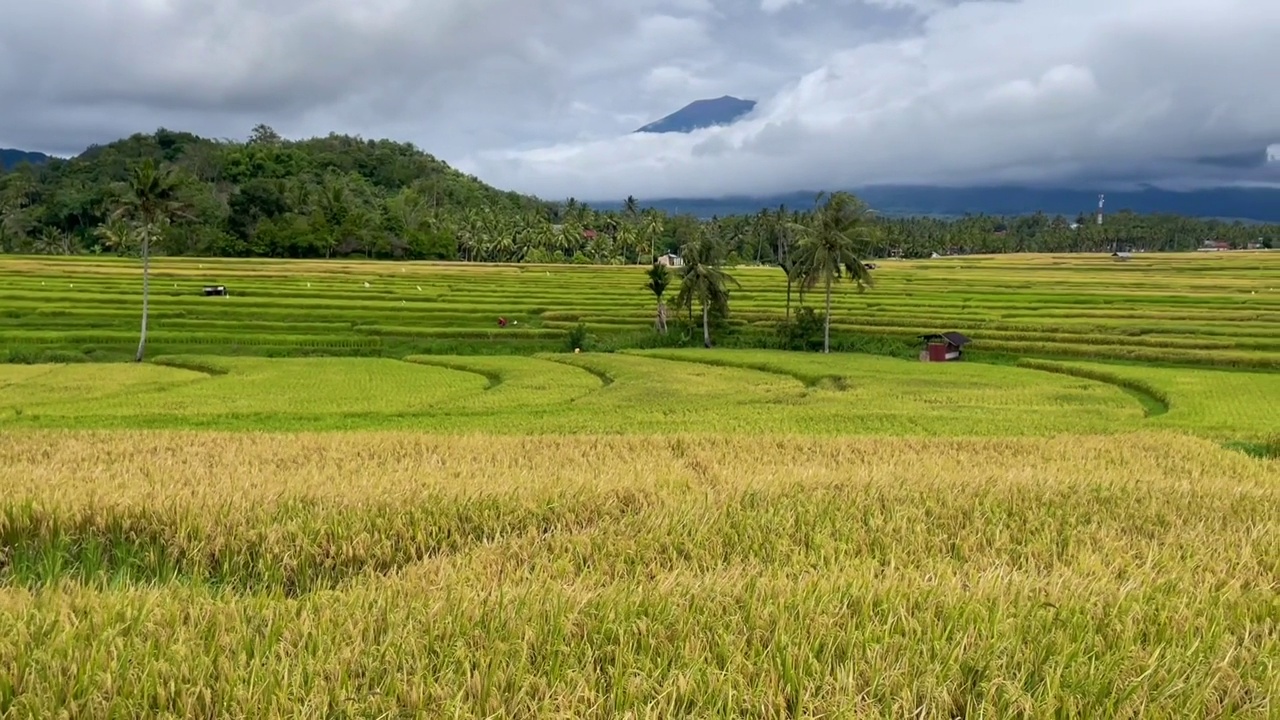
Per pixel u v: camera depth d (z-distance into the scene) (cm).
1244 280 12388
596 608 794
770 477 1559
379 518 1166
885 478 1544
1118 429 3344
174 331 6981
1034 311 8394
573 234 17488
